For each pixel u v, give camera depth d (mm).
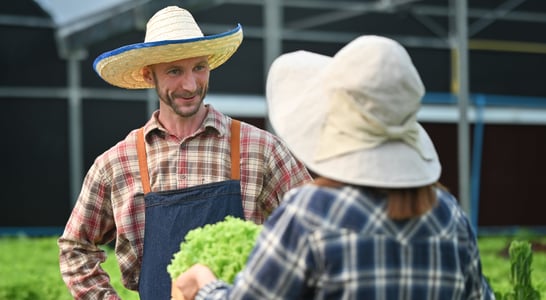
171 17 5770
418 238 3541
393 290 3461
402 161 3541
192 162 5688
